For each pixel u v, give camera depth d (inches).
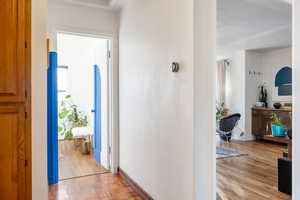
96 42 156.9
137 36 106.7
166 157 81.5
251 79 237.6
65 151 186.9
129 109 116.1
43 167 69.1
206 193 68.1
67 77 223.9
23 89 64.3
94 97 163.5
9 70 62.4
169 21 79.6
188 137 69.1
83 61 225.0
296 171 43.1
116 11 131.7
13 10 62.9
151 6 92.9
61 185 113.9
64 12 119.8
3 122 62.1
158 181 86.9
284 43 205.2
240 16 144.4
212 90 69.6
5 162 62.3
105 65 137.6
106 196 101.3
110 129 134.5
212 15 69.7
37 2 68.2
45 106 69.5
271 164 148.9
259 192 104.8
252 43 206.2
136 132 107.4
